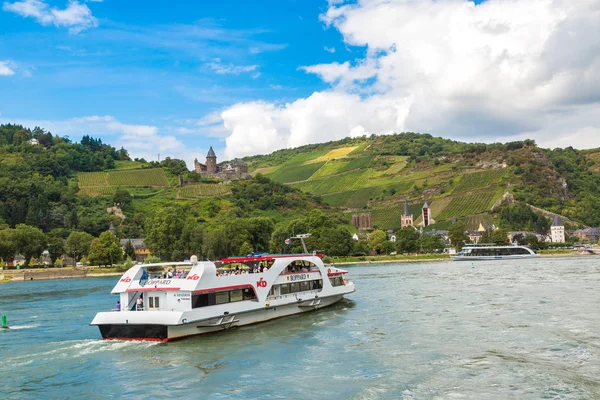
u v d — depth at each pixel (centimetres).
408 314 5794
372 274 12794
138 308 4816
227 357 3925
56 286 12031
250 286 5150
